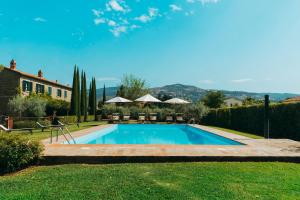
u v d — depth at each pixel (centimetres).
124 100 3219
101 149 875
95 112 3694
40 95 2997
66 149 872
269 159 789
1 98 2867
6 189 529
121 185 546
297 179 600
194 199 475
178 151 847
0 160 658
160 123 2783
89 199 475
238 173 644
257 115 1777
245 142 1142
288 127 1468
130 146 959
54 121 1923
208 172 649
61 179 591
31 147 713
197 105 2823
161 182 568
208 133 1811
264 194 502
